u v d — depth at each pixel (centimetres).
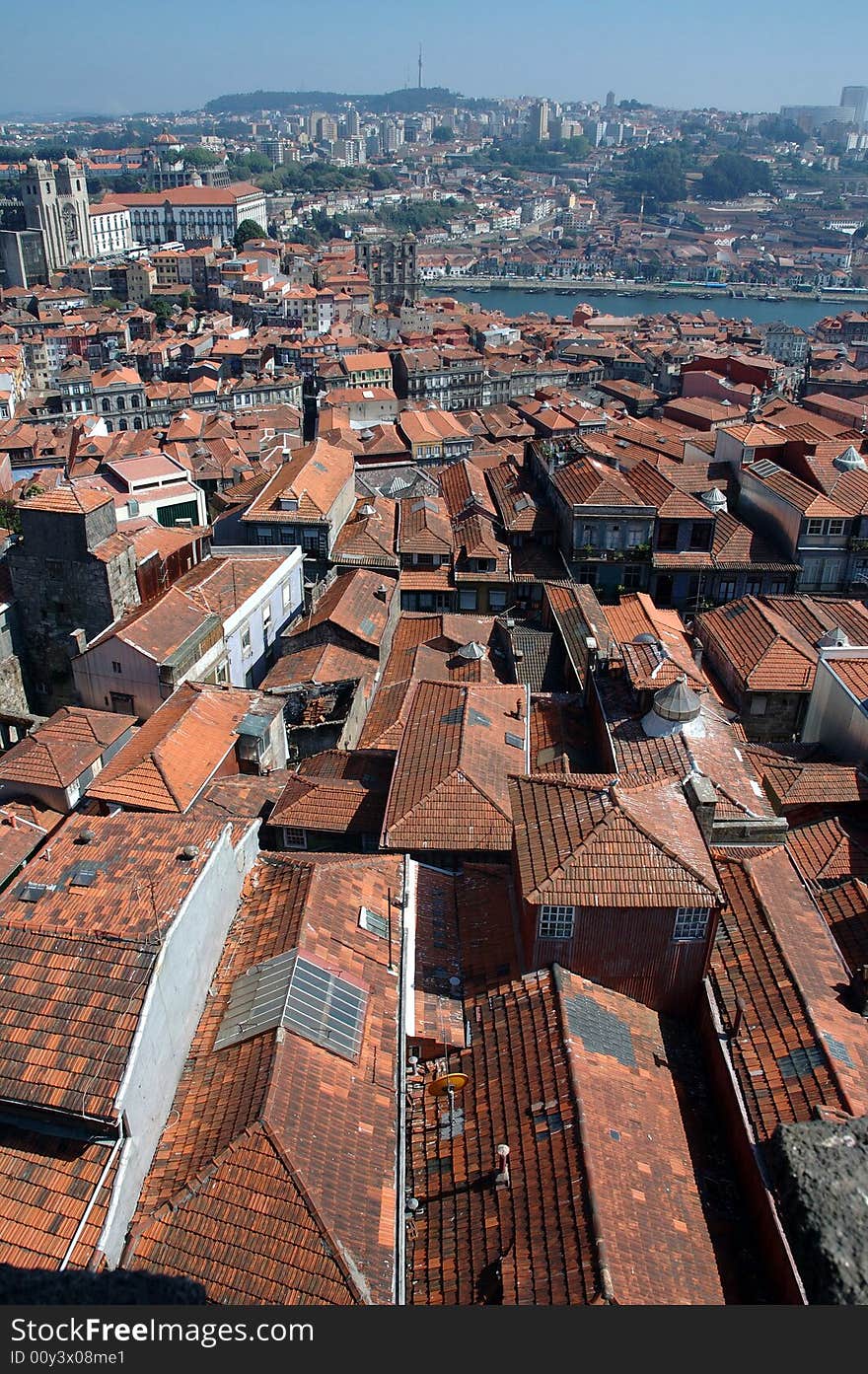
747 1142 3662
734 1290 3322
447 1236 3478
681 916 4188
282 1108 3534
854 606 8100
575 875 4203
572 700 6644
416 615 8525
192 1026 3984
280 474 10200
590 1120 3641
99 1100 3341
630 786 4669
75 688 7575
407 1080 4069
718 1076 4022
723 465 10694
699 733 5438
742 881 4725
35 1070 3450
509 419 18475
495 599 9594
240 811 5559
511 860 4988
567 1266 3183
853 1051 3903
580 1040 3988
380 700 6900
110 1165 3347
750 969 4306
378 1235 3288
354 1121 3638
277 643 8525
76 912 3962
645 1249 3272
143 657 6562
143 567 7788
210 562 8425
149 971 3650
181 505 9919
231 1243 3198
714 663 7669
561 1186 3441
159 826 4578
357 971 4247
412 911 4750
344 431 16100
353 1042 3928
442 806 5153
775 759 6197
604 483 9456
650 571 9350
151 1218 3297
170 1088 3728
